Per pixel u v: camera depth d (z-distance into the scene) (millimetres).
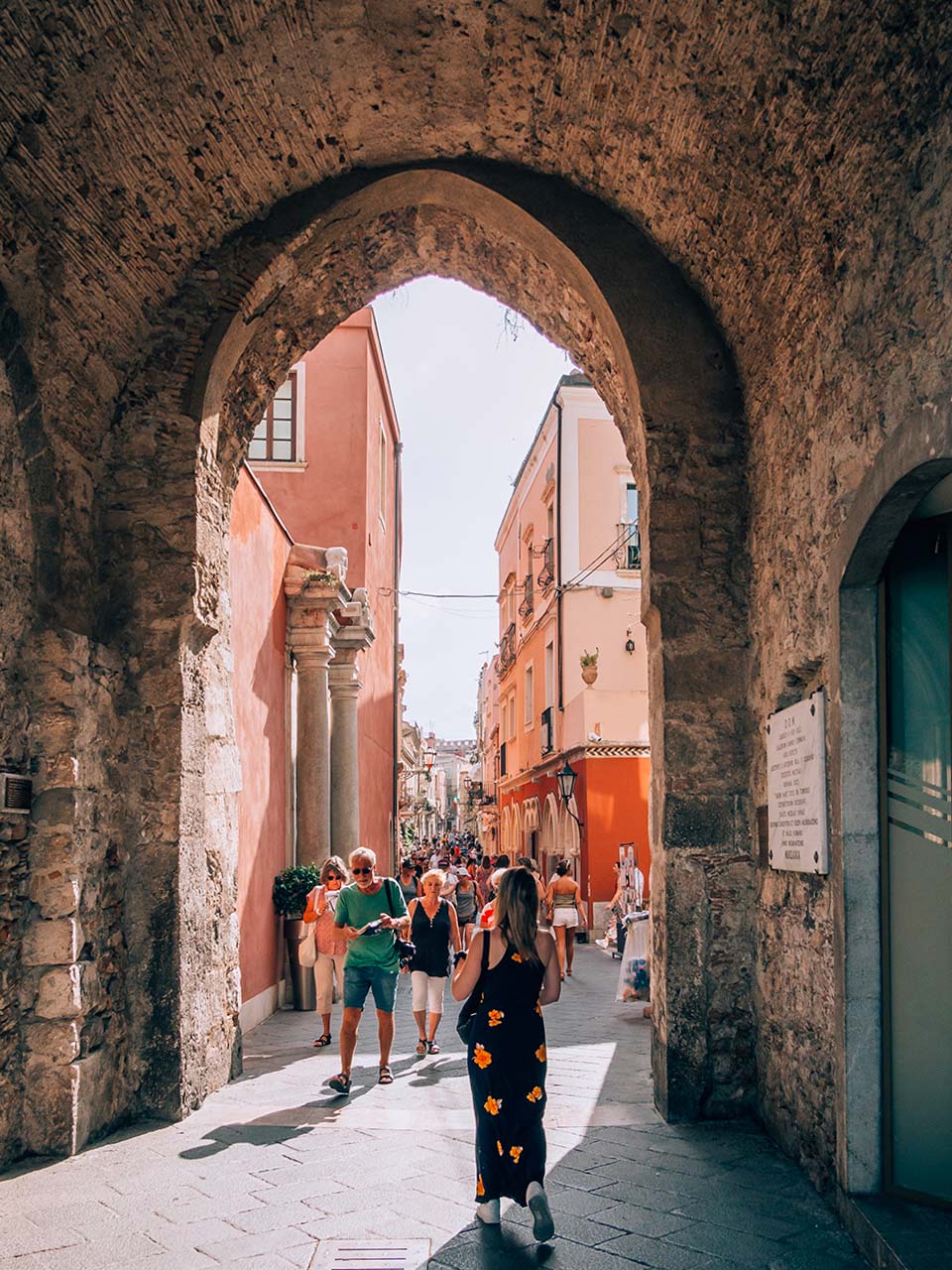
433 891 8445
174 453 6617
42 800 5551
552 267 7191
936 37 3686
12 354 5395
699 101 5379
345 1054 6805
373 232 7457
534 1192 4039
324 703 12234
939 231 3725
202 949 6699
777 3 4473
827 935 4793
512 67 5988
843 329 4738
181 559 6551
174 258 6488
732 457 6598
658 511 6551
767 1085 5797
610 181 6559
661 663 6457
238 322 6844
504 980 4426
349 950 6977
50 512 5785
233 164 6258
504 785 35719
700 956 6160
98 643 6090
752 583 6391
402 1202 4609
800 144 4863
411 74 6082
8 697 5379
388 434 20438
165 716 6414
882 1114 4359
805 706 5070
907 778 4430
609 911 19531
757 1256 4000
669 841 6281
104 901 5953
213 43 5363
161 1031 6164
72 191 5422
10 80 4707
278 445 16078
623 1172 5043
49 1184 4910
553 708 24141
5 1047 5227
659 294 6707
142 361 6652
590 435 23281
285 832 11734
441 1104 6418
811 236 5062
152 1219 4402
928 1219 3980
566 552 23047
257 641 10234
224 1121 6051
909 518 4441
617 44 5469
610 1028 9547
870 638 4637
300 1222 4348
